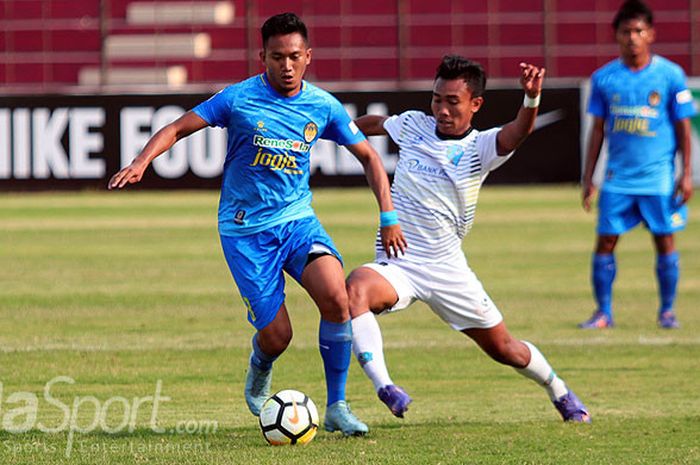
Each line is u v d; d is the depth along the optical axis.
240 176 23.28
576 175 93.25
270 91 22.98
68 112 91.00
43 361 32.41
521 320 41.41
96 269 54.28
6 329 38.41
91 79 125.00
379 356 23.91
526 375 25.62
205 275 52.47
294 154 23.19
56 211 80.12
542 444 22.83
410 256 25.38
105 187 91.50
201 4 127.94
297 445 22.48
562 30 122.69
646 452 22.16
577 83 93.00
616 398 28.53
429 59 124.25
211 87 110.25
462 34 124.25
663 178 40.25
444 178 25.17
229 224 23.52
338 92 92.44
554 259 58.28
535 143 93.44
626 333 38.66
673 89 40.22
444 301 25.30
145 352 34.12
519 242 64.81
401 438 23.34
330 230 68.69
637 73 40.22
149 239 65.75
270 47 22.55
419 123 25.95
